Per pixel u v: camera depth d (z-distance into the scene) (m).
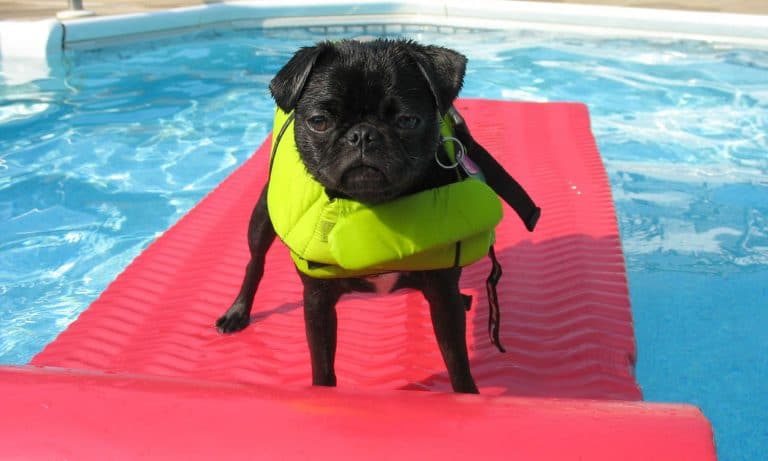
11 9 2.96
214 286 1.22
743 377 1.10
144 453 0.55
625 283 1.17
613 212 1.39
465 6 2.93
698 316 1.24
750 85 2.34
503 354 1.02
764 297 1.28
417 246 0.80
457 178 0.85
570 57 2.64
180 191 1.70
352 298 1.17
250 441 0.55
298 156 0.87
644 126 2.04
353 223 0.81
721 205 1.60
